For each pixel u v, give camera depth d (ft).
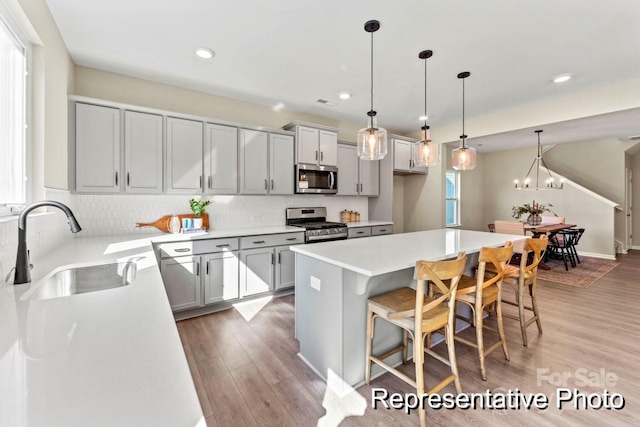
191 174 10.42
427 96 11.85
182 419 1.59
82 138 8.55
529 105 12.87
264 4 6.38
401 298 6.37
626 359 7.22
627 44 7.95
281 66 9.30
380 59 8.82
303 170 13.14
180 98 11.03
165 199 10.80
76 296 3.69
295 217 14.26
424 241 8.59
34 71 6.29
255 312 10.16
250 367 6.93
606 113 10.86
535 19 6.88
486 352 6.72
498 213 25.36
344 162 15.24
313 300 6.89
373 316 6.26
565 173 22.93
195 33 7.48
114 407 1.67
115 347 2.39
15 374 1.99
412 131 17.70
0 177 5.29
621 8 6.47
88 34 7.53
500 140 20.79
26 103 6.06
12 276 4.43
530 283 8.47
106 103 8.89
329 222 15.20
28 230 5.48
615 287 13.16
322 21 6.97
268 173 12.25
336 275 6.15
